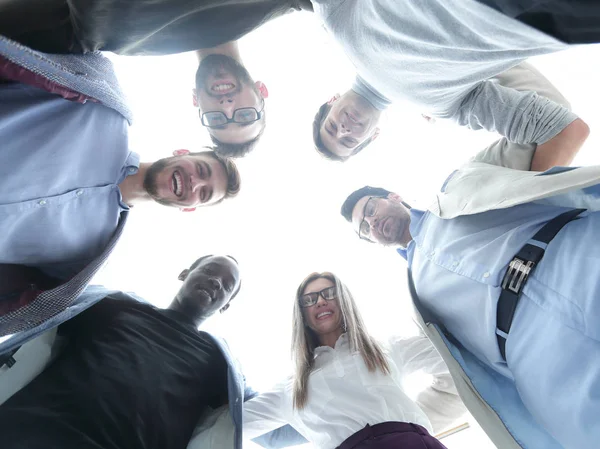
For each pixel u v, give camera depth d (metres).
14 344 1.05
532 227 1.02
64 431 1.00
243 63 1.81
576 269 0.86
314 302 1.55
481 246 1.08
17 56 0.64
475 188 1.18
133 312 1.36
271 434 1.52
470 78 0.92
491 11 0.57
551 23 0.52
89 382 1.09
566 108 1.31
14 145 0.75
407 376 1.54
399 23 0.79
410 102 1.18
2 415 1.00
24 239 0.88
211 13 0.90
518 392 1.00
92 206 1.00
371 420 1.22
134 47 0.90
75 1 0.71
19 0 0.73
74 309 1.13
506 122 1.29
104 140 0.95
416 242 1.36
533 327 0.91
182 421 1.18
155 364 1.21
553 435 0.90
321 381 1.35
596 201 0.96
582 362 0.81
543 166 1.29
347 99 1.87
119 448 1.03
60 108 0.81
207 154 1.59
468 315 1.08
